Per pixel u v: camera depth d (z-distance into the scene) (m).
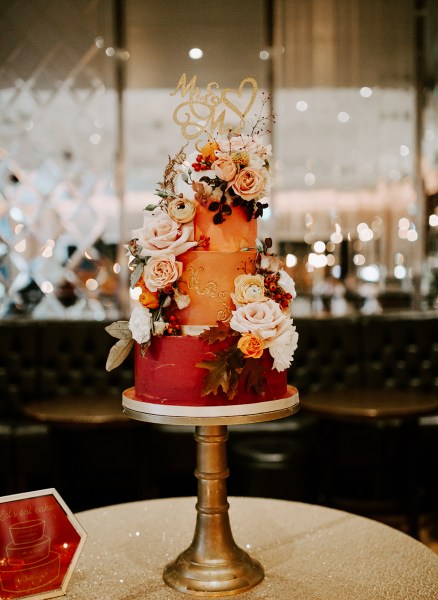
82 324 4.22
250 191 1.54
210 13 5.32
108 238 5.46
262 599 1.44
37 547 1.46
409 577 1.54
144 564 1.63
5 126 5.32
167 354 1.52
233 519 1.92
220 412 1.47
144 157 7.07
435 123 5.49
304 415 4.11
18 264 5.27
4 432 3.74
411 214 5.70
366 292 6.03
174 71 5.74
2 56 5.30
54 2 5.29
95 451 3.88
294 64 5.82
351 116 6.79
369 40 5.55
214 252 1.53
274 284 1.55
